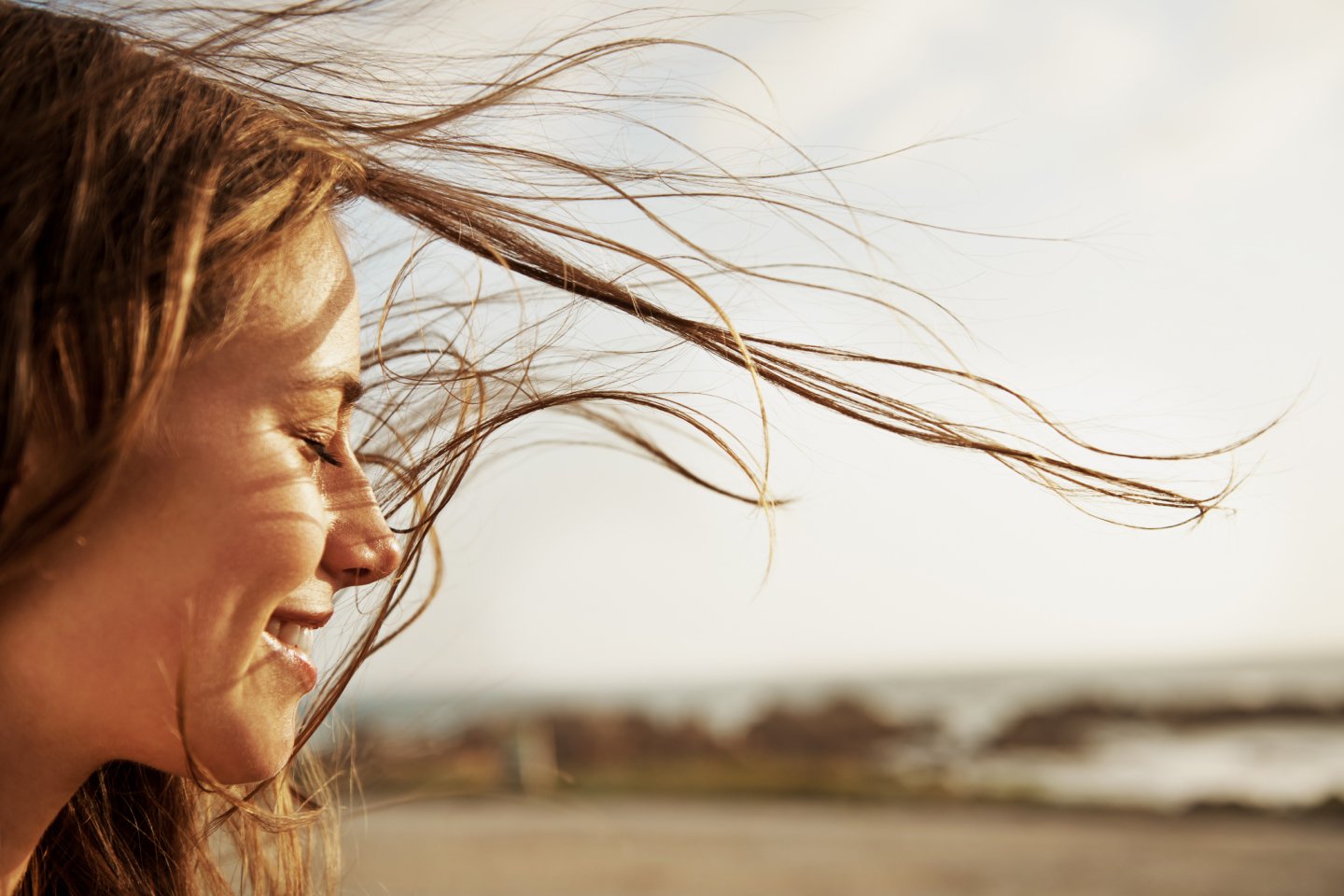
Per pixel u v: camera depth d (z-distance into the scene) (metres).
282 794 1.55
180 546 0.90
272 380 0.96
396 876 8.83
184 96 1.04
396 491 1.60
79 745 0.92
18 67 0.98
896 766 22.14
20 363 0.84
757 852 10.54
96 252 0.90
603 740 21.38
